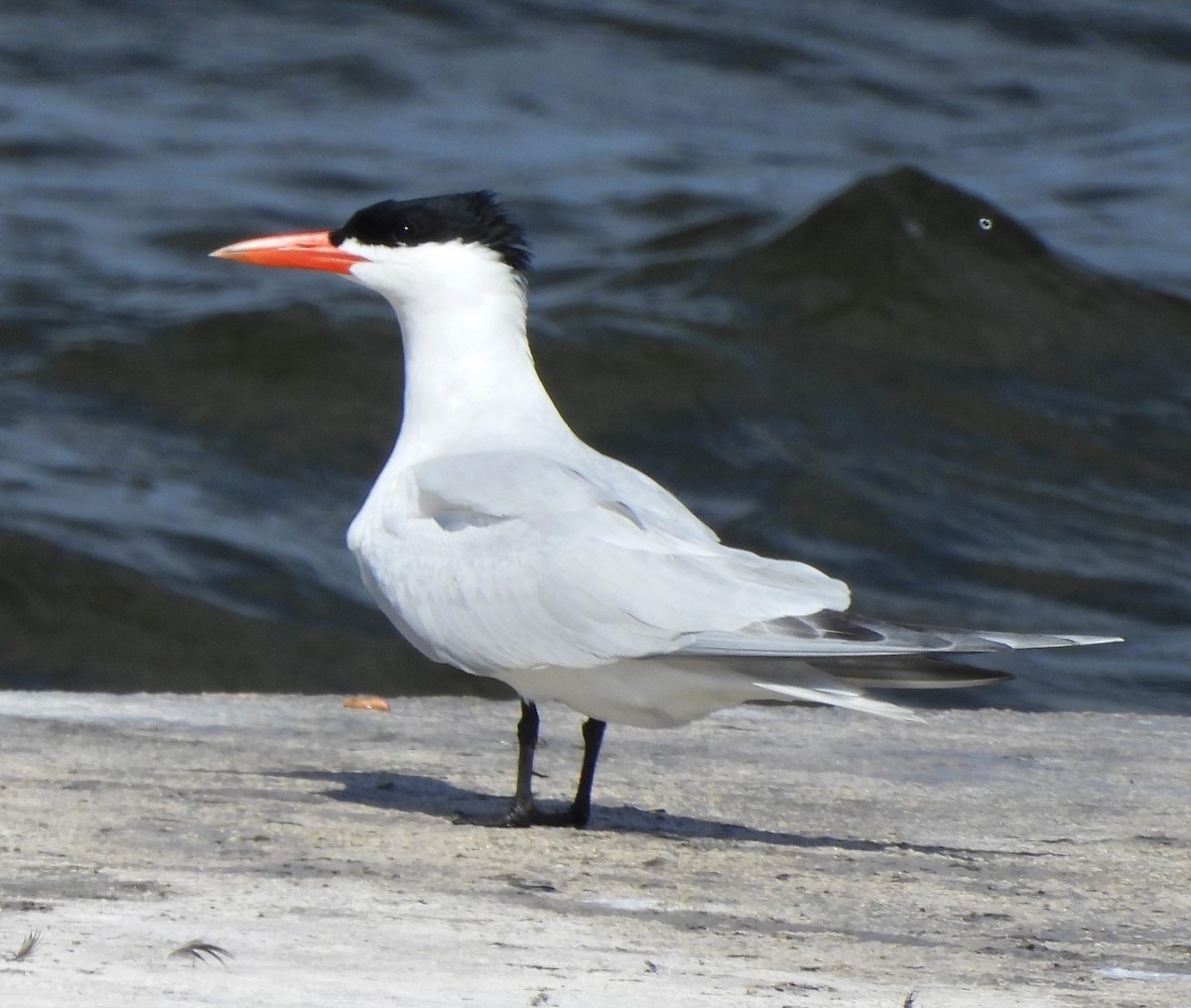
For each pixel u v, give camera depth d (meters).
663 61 38.72
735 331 21.23
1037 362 21.22
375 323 21.00
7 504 16.88
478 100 35.44
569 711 10.10
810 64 38.81
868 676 6.71
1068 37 41.16
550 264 24.50
